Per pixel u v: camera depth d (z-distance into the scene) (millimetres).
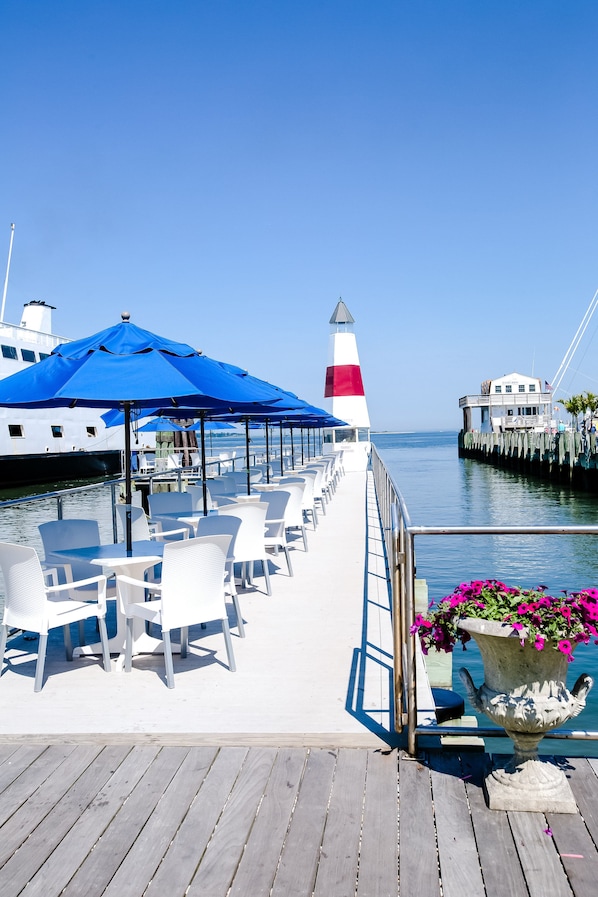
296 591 7672
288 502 10086
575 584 13008
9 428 35719
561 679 3162
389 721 4102
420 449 124312
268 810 3158
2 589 9344
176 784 3395
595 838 2916
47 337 41031
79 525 6500
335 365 30594
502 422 70875
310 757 3660
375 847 2883
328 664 5199
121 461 45250
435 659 5375
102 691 4723
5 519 19109
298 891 2633
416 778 3428
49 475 38188
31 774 3516
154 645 5625
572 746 6141
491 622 3078
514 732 3158
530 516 25812
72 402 6676
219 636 6035
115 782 3422
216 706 4398
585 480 34219
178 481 11523
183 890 2645
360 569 8836
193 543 4828
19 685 4867
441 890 2625
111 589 5746
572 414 63625
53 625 4824
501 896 2584
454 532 3529
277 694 4594
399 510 4059
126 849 2889
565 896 2580
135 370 5191
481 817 3086
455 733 3602
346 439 30547
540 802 3105
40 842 2943
